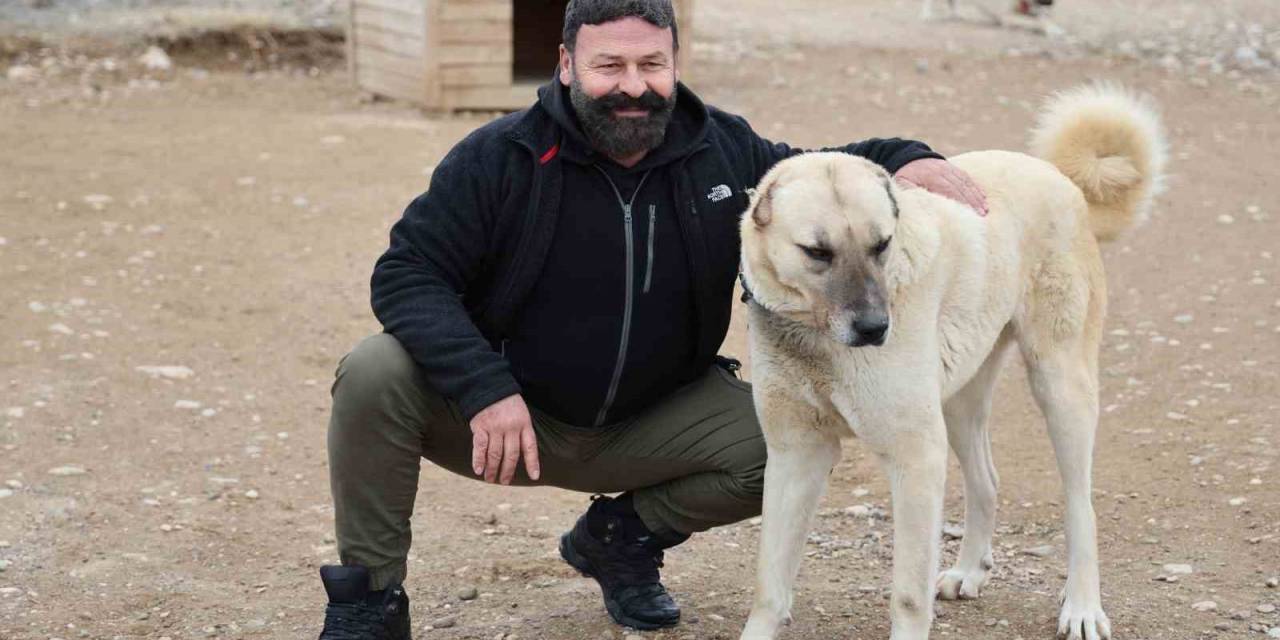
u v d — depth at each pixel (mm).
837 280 2990
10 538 4254
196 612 3820
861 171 3104
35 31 12508
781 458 3297
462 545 4309
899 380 3109
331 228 7832
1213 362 5812
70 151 9250
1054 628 3617
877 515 4496
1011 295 3492
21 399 5391
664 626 3639
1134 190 3852
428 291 3184
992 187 3547
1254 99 11766
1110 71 12922
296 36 12703
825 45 13953
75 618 3760
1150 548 4129
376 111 10680
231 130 10000
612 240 3250
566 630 3650
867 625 3643
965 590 3824
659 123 3191
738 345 6188
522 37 11930
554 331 3303
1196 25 15594
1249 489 4469
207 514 4512
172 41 12344
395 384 3172
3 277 6828
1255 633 3510
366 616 3277
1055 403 3600
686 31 11227
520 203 3234
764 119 10398
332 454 3244
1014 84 12203
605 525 3602
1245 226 7980
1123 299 6781
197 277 6996
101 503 4547
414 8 10508
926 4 15734
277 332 6312
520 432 3115
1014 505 4547
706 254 3314
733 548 4277
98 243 7434
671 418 3457
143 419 5293
